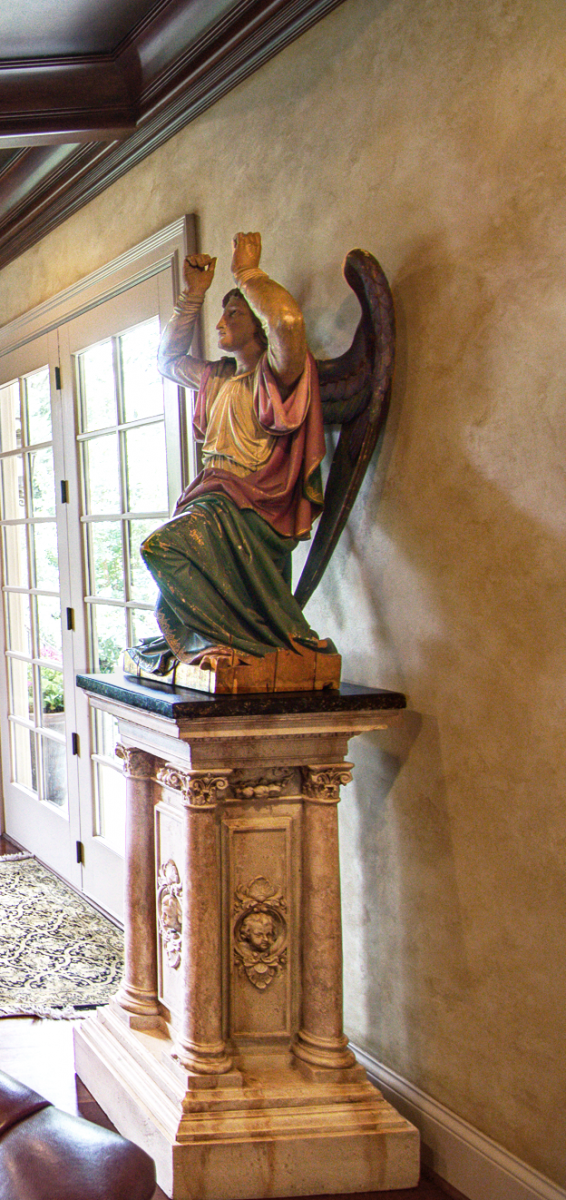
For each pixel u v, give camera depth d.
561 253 1.70
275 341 1.95
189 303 2.32
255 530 2.08
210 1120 1.89
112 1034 2.27
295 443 2.05
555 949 1.76
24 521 4.31
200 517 2.04
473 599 1.93
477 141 1.88
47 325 3.91
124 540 3.40
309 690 2.03
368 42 2.18
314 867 2.01
